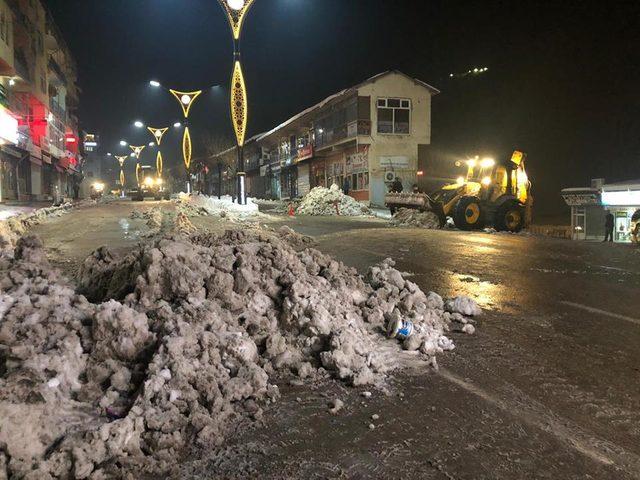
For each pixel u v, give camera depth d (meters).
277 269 5.80
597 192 26.48
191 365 3.91
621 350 5.60
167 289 5.07
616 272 10.05
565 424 3.94
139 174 58.38
